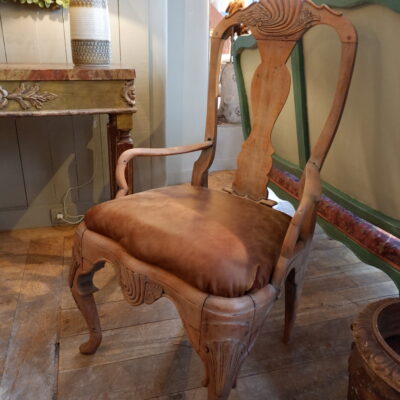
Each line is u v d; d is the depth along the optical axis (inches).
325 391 42.4
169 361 45.7
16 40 64.7
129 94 53.2
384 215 44.3
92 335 44.8
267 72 44.3
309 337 50.1
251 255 32.4
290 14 41.3
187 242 32.8
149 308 54.7
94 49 56.6
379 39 38.5
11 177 72.5
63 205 77.4
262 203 45.5
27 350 46.4
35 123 70.5
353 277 63.6
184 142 99.5
